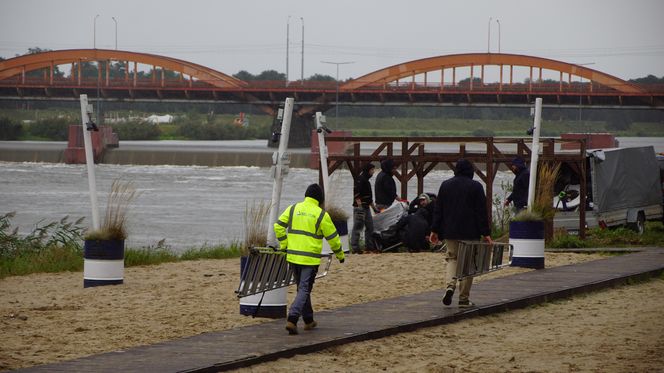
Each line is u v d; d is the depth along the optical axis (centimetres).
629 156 3759
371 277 2314
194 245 4353
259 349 1435
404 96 14812
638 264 2558
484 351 1501
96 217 2278
